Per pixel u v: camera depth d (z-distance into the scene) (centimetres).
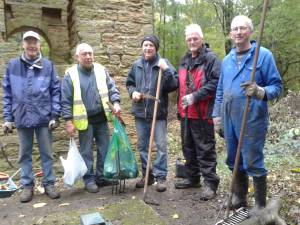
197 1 1662
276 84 329
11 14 746
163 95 443
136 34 602
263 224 324
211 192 419
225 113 351
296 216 363
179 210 394
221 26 1666
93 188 459
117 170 434
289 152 623
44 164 446
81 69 447
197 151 424
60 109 439
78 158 440
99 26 583
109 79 468
